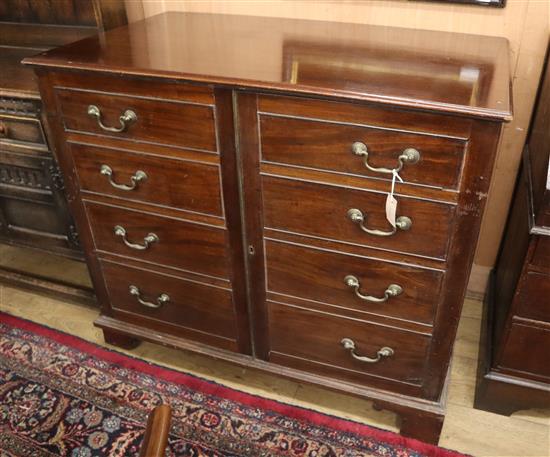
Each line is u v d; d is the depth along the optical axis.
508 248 1.56
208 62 1.17
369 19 1.52
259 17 1.59
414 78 1.08
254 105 1.08
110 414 1.51
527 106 1.50
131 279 1.52
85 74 1.18
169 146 1.21
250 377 1.62
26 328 1.80
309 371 1.46
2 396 1.56
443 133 0.98
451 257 1.12
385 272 1.19
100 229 1.45
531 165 1.41
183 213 1.31
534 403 1.43
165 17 1.62
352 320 1.30
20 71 1.58
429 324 1.23
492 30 1.43
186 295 1.47
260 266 1.31
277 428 1.46
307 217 1.18
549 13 1.36
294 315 1.36
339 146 1.07
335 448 1.40
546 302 1.26
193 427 1.47
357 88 1.01
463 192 1.03
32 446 1.43
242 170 1.17
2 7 1.68
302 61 1.18
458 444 1.41
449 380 1.47
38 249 1.77
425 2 1.44
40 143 1.50
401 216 1.10
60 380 1.61
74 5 1.59
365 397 1.40
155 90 1.14
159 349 1.72
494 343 1.49
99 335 1.77
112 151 1.28
